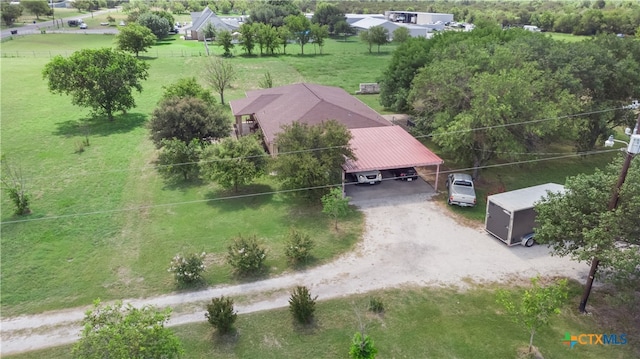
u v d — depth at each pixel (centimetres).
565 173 3152
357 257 2116
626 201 1584
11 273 1988
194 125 3222
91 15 16162
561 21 11925
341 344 1566
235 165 2684
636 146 1470
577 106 2852
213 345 1564
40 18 14362
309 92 3747
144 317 1255
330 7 11956
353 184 2942
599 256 1520
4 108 4769
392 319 1697
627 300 1498
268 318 1702
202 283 1923
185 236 2308
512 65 3092
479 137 2716
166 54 8494
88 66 4088
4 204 2638
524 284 1911
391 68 4312
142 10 12925
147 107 4934
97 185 2917
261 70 7100
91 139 3834
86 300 1823
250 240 2017
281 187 2888
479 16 14300
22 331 1652
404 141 3044
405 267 2034
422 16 13550
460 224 2425
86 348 1173
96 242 2248
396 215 2522
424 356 1518
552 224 1769
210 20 10650
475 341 1583
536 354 1516
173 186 2919
